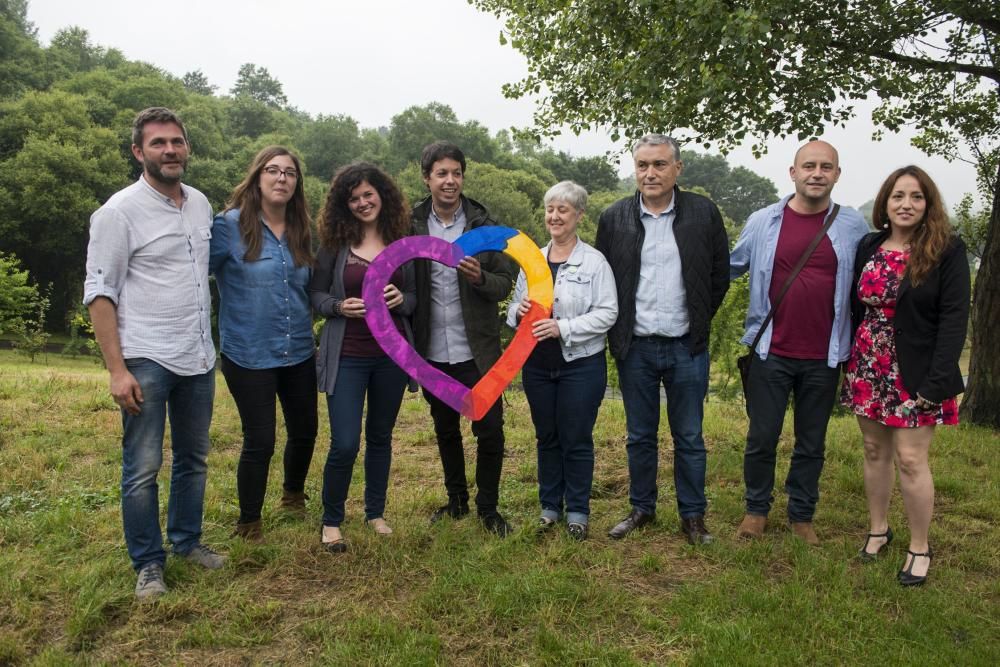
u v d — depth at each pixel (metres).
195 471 3.64
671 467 5.50
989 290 8.37
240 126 79.38
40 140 36.62
